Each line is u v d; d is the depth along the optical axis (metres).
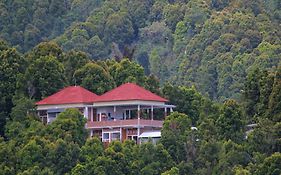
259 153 186.00
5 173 184.88
